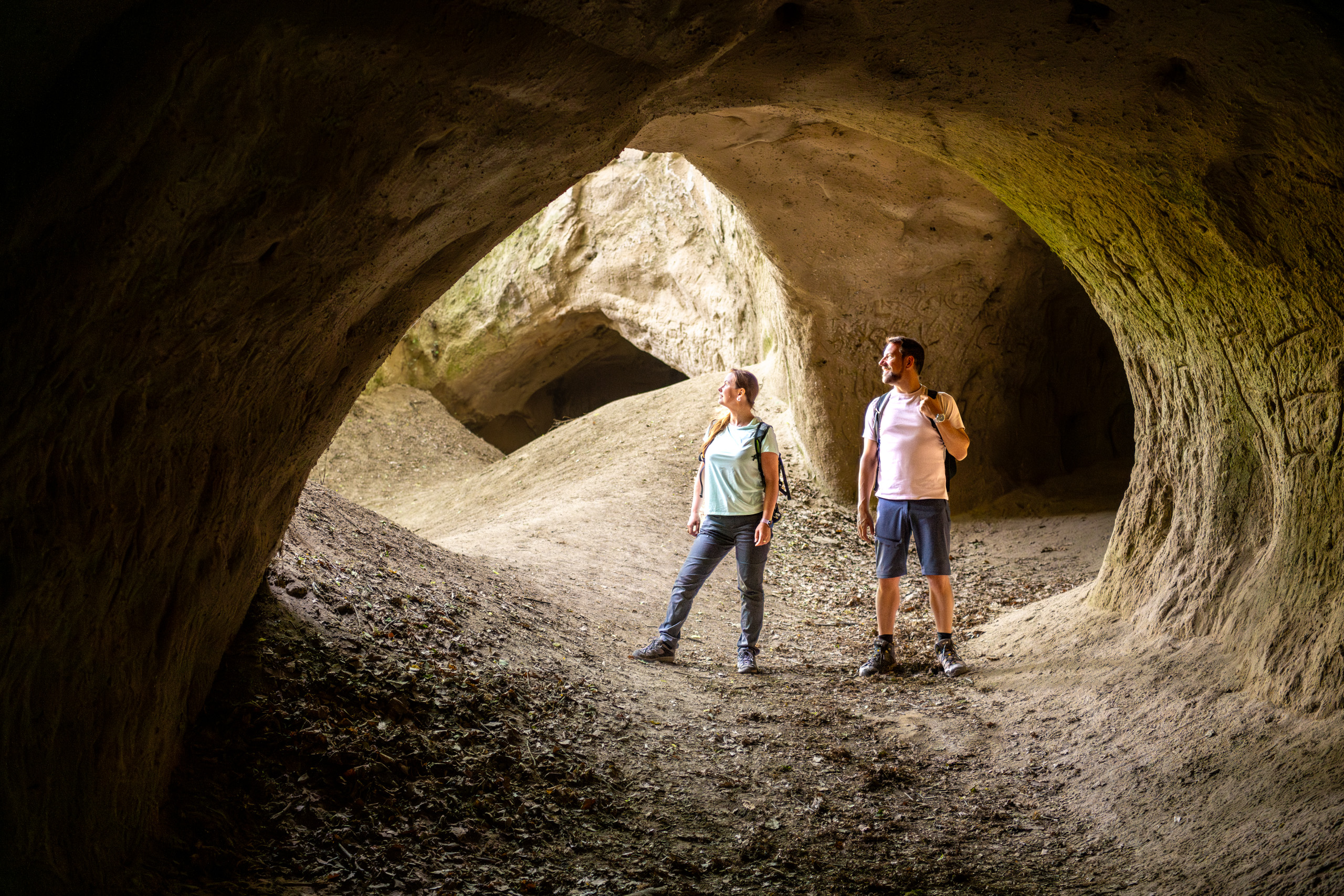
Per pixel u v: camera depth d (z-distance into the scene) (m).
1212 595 4.48
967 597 7.64
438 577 5.60
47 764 2.14
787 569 8.62
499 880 2.91
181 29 1.67
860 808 3.70
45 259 1.72
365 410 18.55
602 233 18.02
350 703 3.58
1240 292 3.85
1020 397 10.61
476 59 2.21
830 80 3.55
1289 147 3.12
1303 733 3.40
